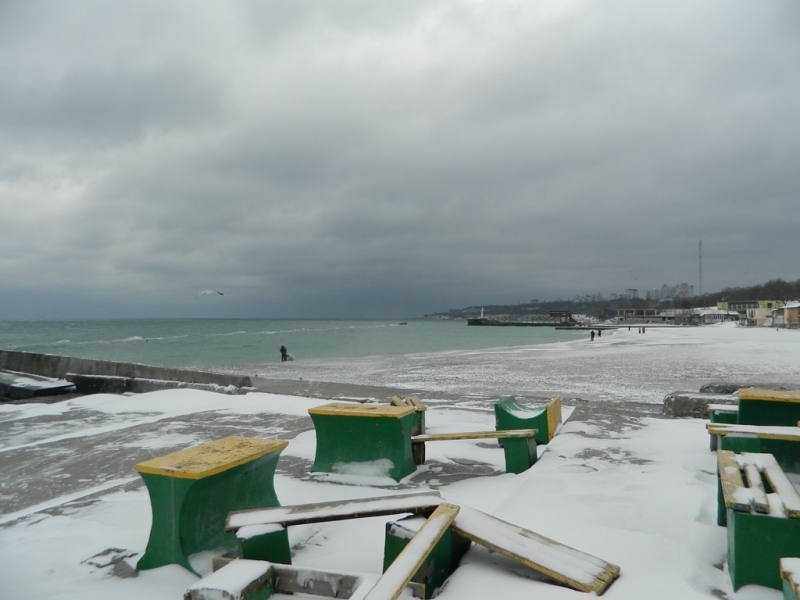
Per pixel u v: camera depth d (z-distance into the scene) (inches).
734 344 2086.6
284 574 117.6
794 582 87.2
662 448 255.9
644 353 1676.9
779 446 190.7
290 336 4037.9
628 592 114.6
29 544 168.4
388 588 96.2
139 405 442.9
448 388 813.9
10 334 4279.0
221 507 154.9
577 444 265.4
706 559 133.1
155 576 141.2
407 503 132.8
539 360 1456.7
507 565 127.6
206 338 3676.2
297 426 350.0
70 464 274.7
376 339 3531.0
